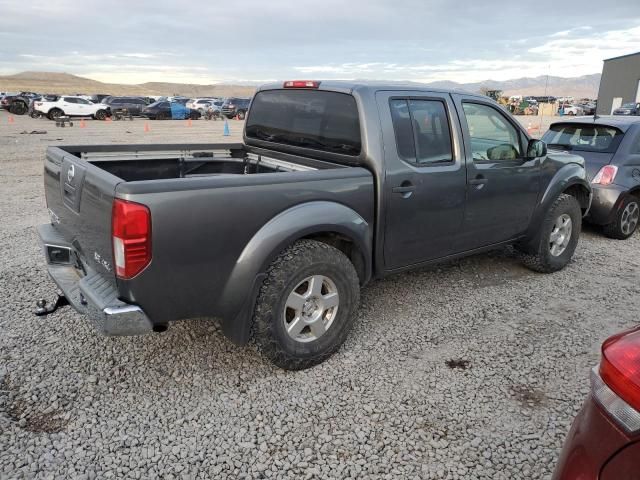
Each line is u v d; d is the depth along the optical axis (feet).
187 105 153.79
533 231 17.01
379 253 12.86
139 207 9.00
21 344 12.35
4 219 24.29
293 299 10.95
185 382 11.02
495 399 10.61
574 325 14.02
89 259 10.74
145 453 8.91
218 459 8.82
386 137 12.42
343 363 11.90
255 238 10.32
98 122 111.75
